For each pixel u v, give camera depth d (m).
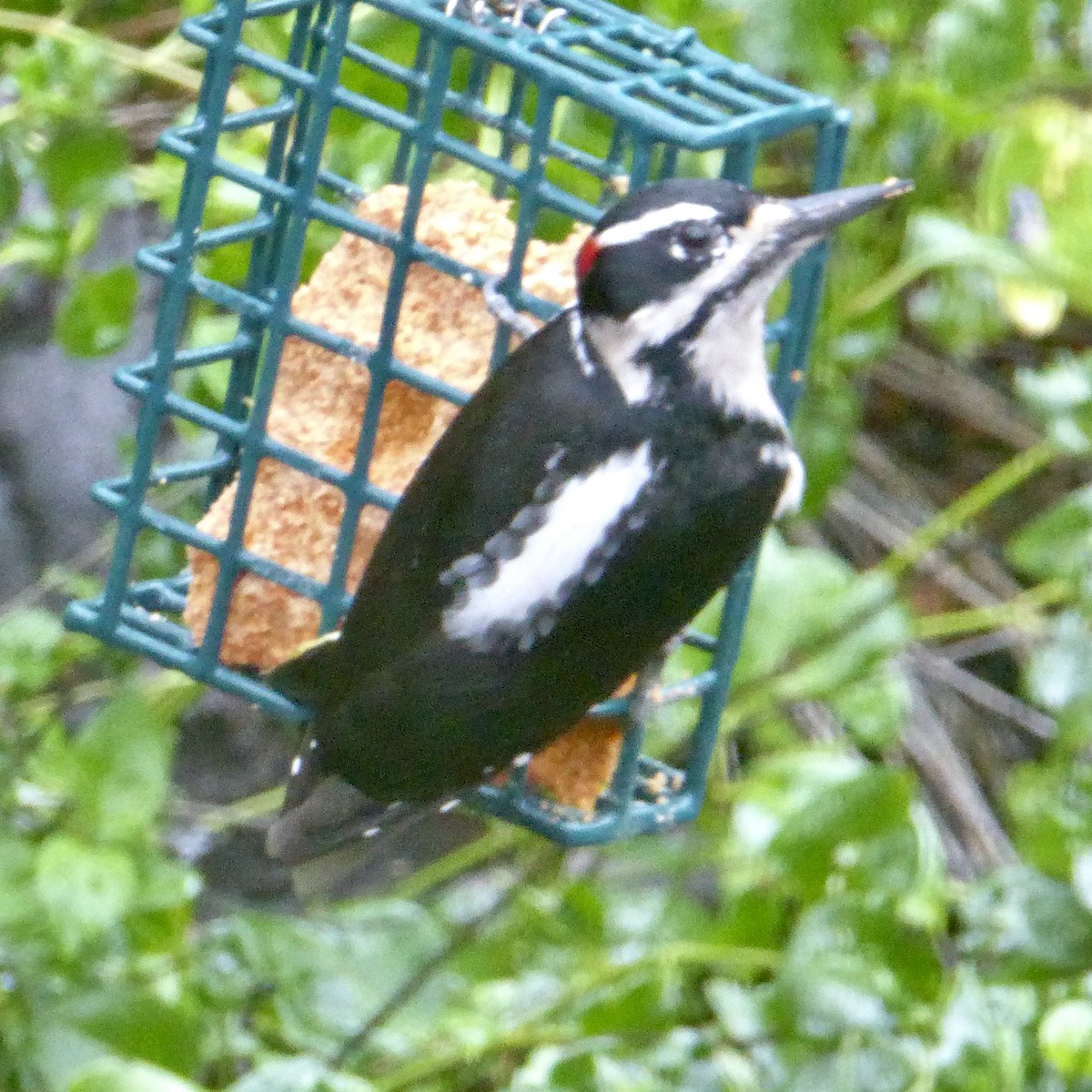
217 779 10.09
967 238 7.95
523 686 5.99
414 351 6.75
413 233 6.57
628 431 5.95
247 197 7.73
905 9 8.05
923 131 8.42
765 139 6.39
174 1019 7.19
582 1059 7.24
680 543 5.98
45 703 8.27
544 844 8.17
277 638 6.86
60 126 8.02
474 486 6.01
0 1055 7.20
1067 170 7.99
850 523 10.48
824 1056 7.02
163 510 8.18
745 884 7.77
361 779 6.18
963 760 10.31
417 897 9.34
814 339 8.23
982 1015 6.91
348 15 6.59
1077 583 7.62
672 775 7.20
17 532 10.48
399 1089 7.73
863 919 7.13
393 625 6.11
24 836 7.50
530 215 6.50
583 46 6.82
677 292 5.89
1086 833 7.26
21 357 10.73
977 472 10.90
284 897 9.87
